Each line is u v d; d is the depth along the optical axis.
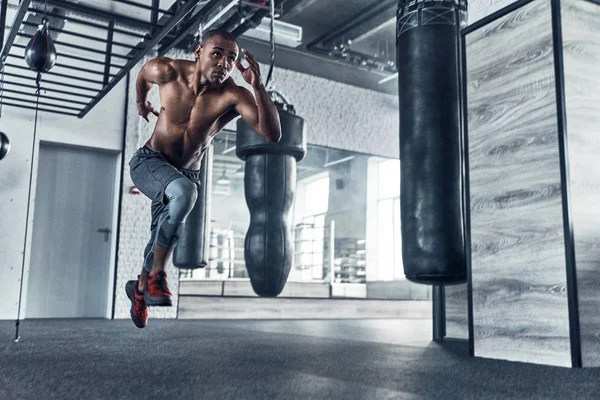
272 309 7.81
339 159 9.45
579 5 3.08
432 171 3.31
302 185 10.25
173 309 7.15
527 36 3.13
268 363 2.68
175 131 2.15
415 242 3.33
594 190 2.97
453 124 3.36
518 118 3.14
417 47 3.44
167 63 2.13
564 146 2.88
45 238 6.56
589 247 2.89
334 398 1.75
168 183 2.05
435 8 3.43
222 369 2.43
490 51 3.34
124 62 6.67
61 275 6.61
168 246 2.08
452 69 3.41
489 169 3.27
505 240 3.14
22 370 2.35
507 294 3.10
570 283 2.79
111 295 6.72
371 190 10.35
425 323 6.82
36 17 4.46
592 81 3.05
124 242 6.82
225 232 9.15
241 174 9.30
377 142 8.95
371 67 8.26
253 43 7.84
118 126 6.95
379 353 3.27
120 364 2.58
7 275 6.22
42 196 6.61
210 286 7.75
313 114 8.37
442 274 3.27
